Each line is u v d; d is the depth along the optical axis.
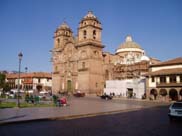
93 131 14.80
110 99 62.16
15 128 15.95
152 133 14.23
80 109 30.30
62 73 93.62
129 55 91.88
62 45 95.88
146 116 23.89
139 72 82.19
